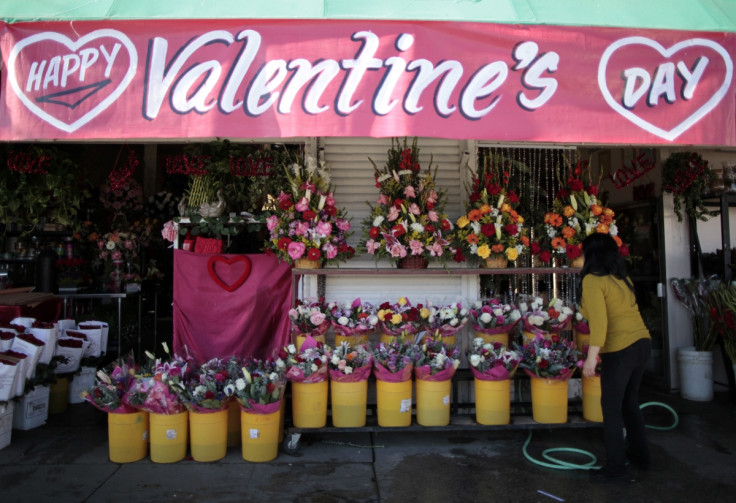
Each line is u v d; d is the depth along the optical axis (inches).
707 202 211.2
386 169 174.1
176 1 111.9
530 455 148.8
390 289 181.0
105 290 264.7
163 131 108.0
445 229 166.9
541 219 178.1
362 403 149.0
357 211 182.1
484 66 111.4
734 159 215.8
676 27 115.1
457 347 179.3
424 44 110.1
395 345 152.3
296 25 109.3
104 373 144.0
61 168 197.3
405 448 153.6
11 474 134.1
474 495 125.2
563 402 152.3
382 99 109.5
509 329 166.6
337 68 109.2
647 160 197.0
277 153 183.0
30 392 163.5
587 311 131.8
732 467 139.9
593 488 128.5
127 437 141.1
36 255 253.1
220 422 142.7
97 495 123.0
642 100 115.4
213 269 179.8
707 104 117.2
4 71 109.5
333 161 182.4
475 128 111.0
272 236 166.6
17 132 109.1
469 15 111.9
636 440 137.7
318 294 178.9
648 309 223.1
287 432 147.4
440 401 148.9
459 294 182.2
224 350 179.3
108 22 108.3
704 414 183.9
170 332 331.6
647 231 222.1
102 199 281.6
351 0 114.6
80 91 108.5
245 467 139.0
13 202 191.6
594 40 113.9
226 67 108.5
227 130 108.2
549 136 112.6
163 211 321.1
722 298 186.9
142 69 108.3
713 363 214.5
